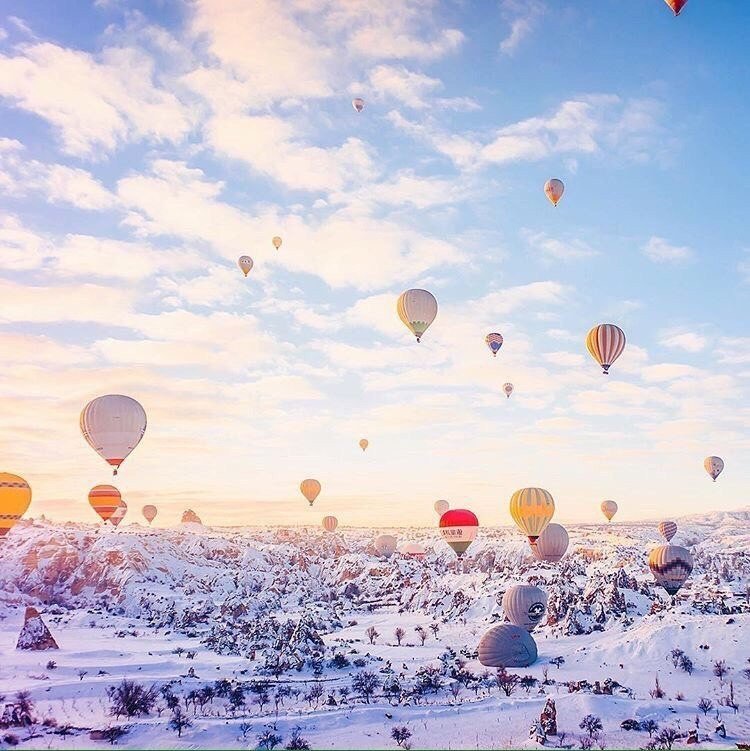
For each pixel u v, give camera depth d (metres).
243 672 112.31
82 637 172.50
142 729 74.56
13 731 73.88
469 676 104.12
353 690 99.19
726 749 69.69
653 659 115.88
